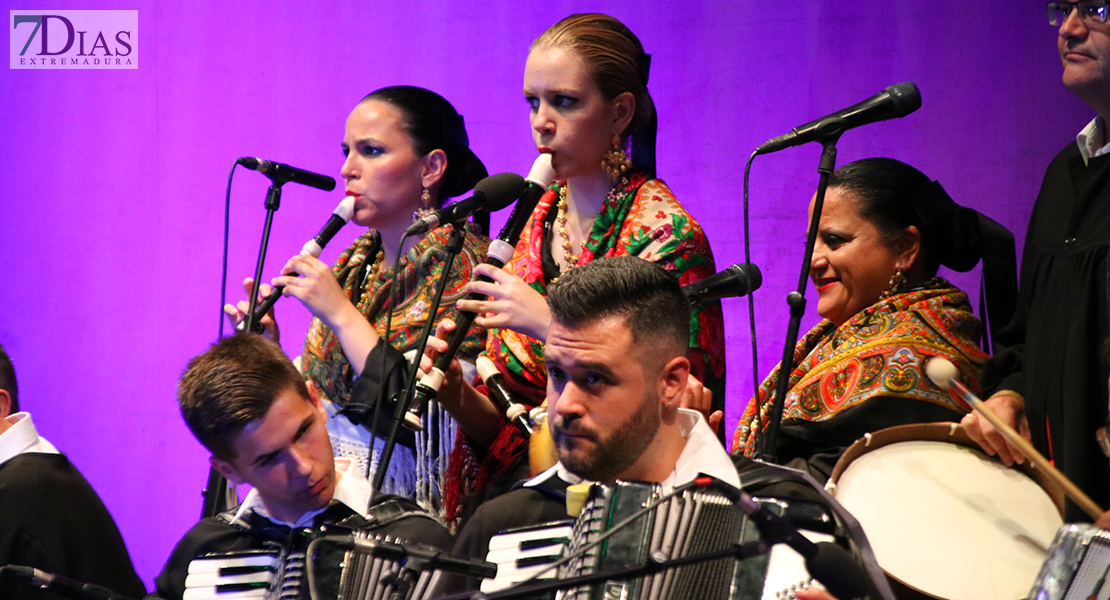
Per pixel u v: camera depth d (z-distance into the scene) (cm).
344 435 1291
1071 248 995
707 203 1709
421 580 853
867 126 1619
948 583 813
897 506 863
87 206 2061
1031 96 1550
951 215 1155
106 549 1090
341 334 1234
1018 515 854
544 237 1255
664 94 1734
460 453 1175
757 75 1692
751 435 1184
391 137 1388
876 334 1093
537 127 1202
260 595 902
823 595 696
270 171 1340
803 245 1661
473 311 1059
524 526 831
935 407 1036
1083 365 952
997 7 1564
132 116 2041
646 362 779
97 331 2047
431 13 1895
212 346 924
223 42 2003
